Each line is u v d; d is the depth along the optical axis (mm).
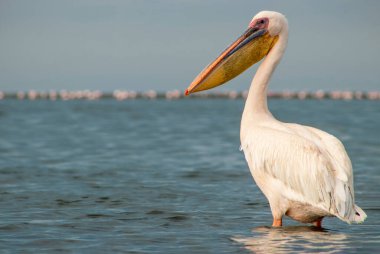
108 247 11031
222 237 11727
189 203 15344
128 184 18266
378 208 14695
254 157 12023
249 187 17844
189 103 133375
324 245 10961
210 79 12602
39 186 17781
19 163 23359
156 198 16016
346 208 11078
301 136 11766
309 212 11773
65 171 21094
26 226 12703
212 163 23531
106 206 14922
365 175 20172
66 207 14789
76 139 34250
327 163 11289
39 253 10641
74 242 11406
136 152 27641
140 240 11562
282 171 11656
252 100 12414
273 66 12477
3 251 10766
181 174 20469
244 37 12656
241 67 12656
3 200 15602
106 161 24188
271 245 10992
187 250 10773
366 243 11117
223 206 14977
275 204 11969
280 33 12562
